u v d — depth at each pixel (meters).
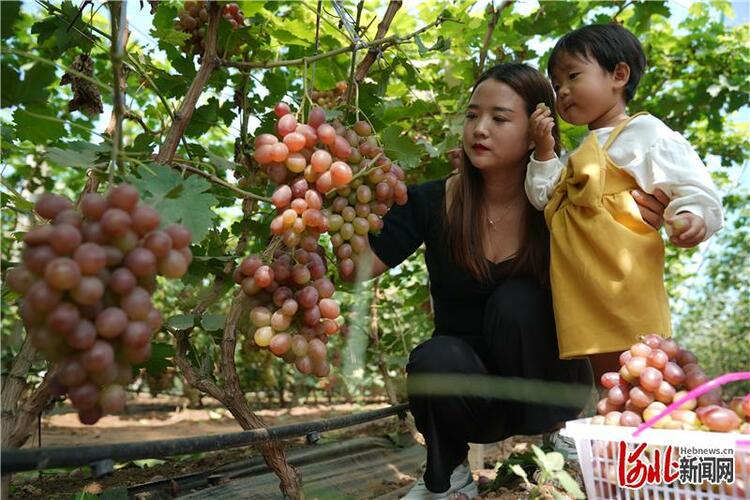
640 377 1.67
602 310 2.05
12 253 2.92
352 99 2.20
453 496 2.13
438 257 2.36
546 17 3.20
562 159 2.49
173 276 1.34
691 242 1.95
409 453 3.23
